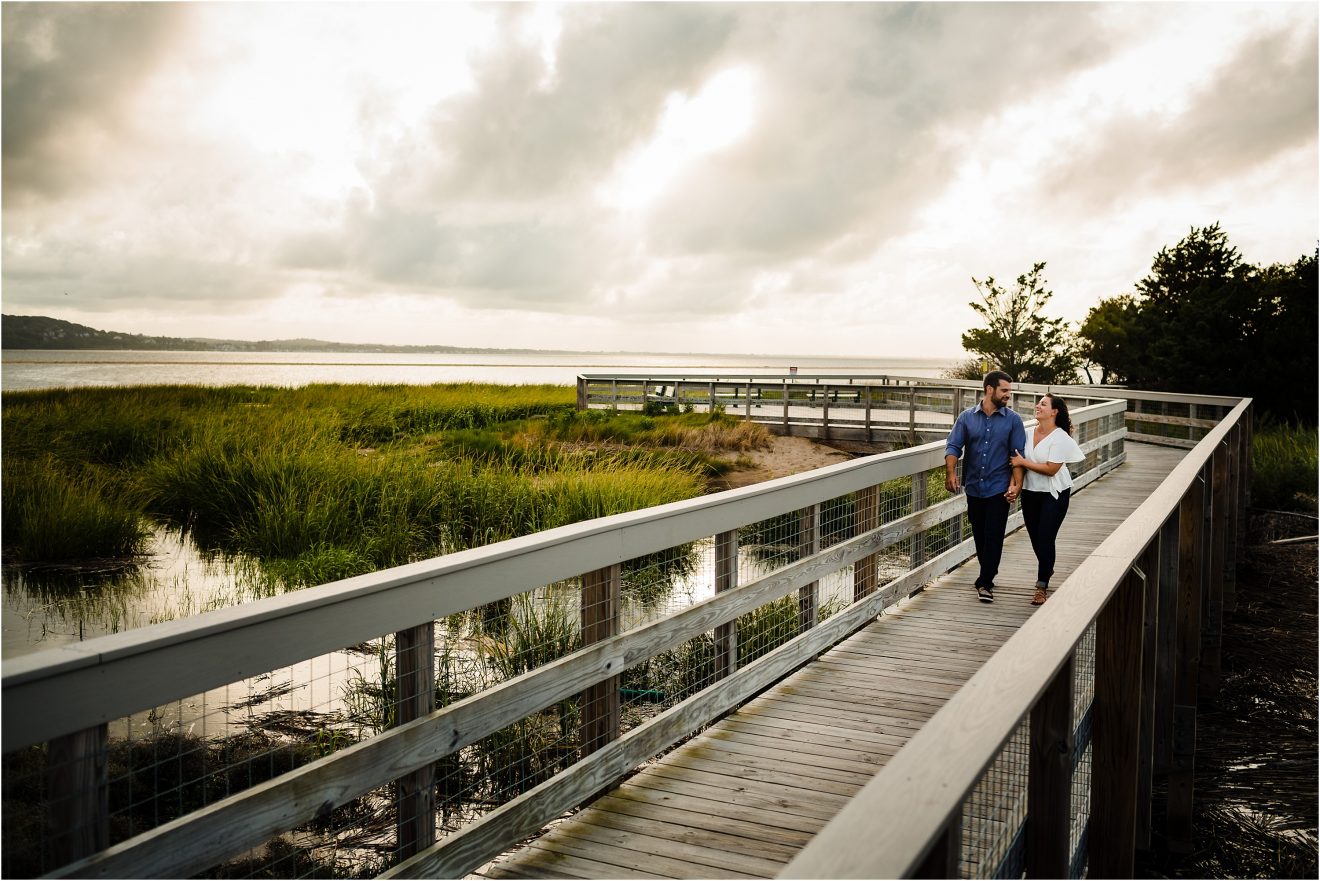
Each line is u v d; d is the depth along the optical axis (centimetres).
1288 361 2136
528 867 321
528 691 317
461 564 287
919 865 106
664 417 2392
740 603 456
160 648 204
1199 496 519
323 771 244
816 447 2139
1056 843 194
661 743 396
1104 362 2878
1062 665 172
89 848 195
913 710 471
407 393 3372
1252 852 447
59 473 1352
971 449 665
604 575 366
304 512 1117
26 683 179
